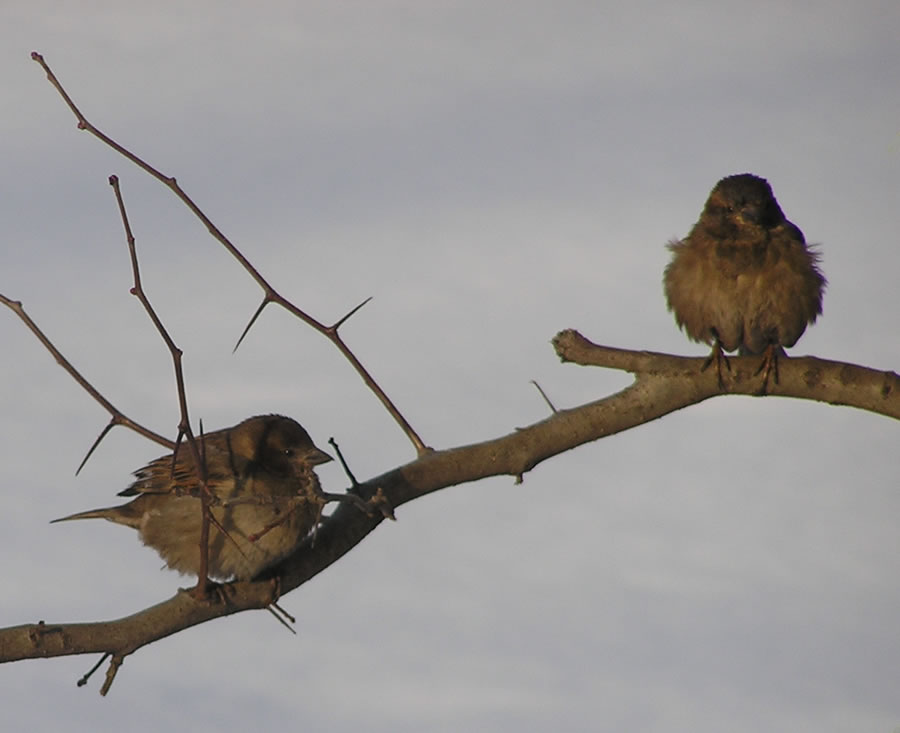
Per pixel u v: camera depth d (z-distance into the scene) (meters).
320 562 9.37
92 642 8.22
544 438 9.40
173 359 7.70
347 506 9.61
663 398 9.33
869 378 9.09
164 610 8.54
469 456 9.38
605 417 9.40
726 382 9.22
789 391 9.20
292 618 8.95
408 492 9.36
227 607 8.84
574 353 9.34
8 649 7.97
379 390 9.46
